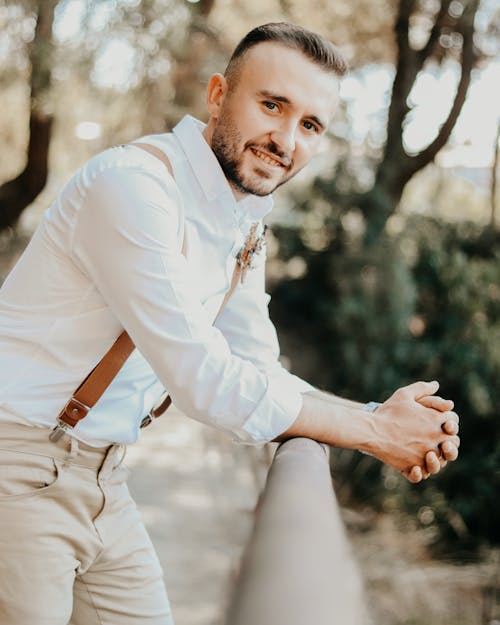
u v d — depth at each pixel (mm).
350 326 9875
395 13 11672
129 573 1898
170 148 1724
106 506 1803
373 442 1688
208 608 3680
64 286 1676
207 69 8734
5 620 1736
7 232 10516
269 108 1720
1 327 1717
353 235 10398
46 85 7992
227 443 5730
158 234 1586
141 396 1833
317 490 1133
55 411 1711
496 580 7312
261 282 2010
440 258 10305
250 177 1747
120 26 8109
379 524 8383
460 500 9203
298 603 708
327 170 10727
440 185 12188
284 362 4133
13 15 7809
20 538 1703
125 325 1631
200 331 1597
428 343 10039
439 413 1735
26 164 10102
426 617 6371
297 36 1725
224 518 4367
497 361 9836
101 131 8977
